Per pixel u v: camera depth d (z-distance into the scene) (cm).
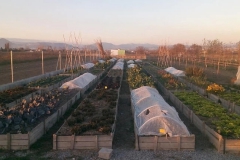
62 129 1287
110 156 1070
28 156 1084
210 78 3338
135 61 7450
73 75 3369
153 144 1157
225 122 1363
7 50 8000
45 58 7088
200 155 1104
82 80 2616
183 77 3262
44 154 1106
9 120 1290
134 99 1875
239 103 1812
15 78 3191
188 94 2094
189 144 1153
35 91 2183
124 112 1814
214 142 1200
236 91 2317
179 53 6856
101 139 1157
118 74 3847
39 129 1274
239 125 1330
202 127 1362
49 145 1205
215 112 1538
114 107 1730
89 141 1156
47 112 1509
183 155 1104
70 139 1153
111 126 1339
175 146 1155
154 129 1221
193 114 1525
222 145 1131
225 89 2377
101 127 1295
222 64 5247
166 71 4050
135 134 1276
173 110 1481
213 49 5072
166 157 1084
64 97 1995
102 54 8269
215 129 1284
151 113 1361
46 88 2308
